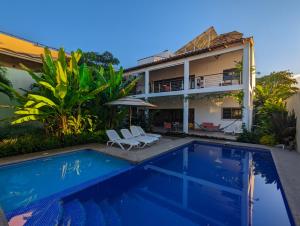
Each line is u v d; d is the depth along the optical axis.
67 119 10.39
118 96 12.29
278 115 10.51
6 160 6.98
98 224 3.76
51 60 9.59
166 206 4.52
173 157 9.03
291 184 5.02
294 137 9.72
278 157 7.80
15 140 8.07
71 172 6.67
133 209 4.43
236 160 8.54
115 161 7.75
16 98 9.30
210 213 4.25
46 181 5.85
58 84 8.48
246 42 12.09
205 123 16.73
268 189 5.47
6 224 3.00
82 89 9.74
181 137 13.40
